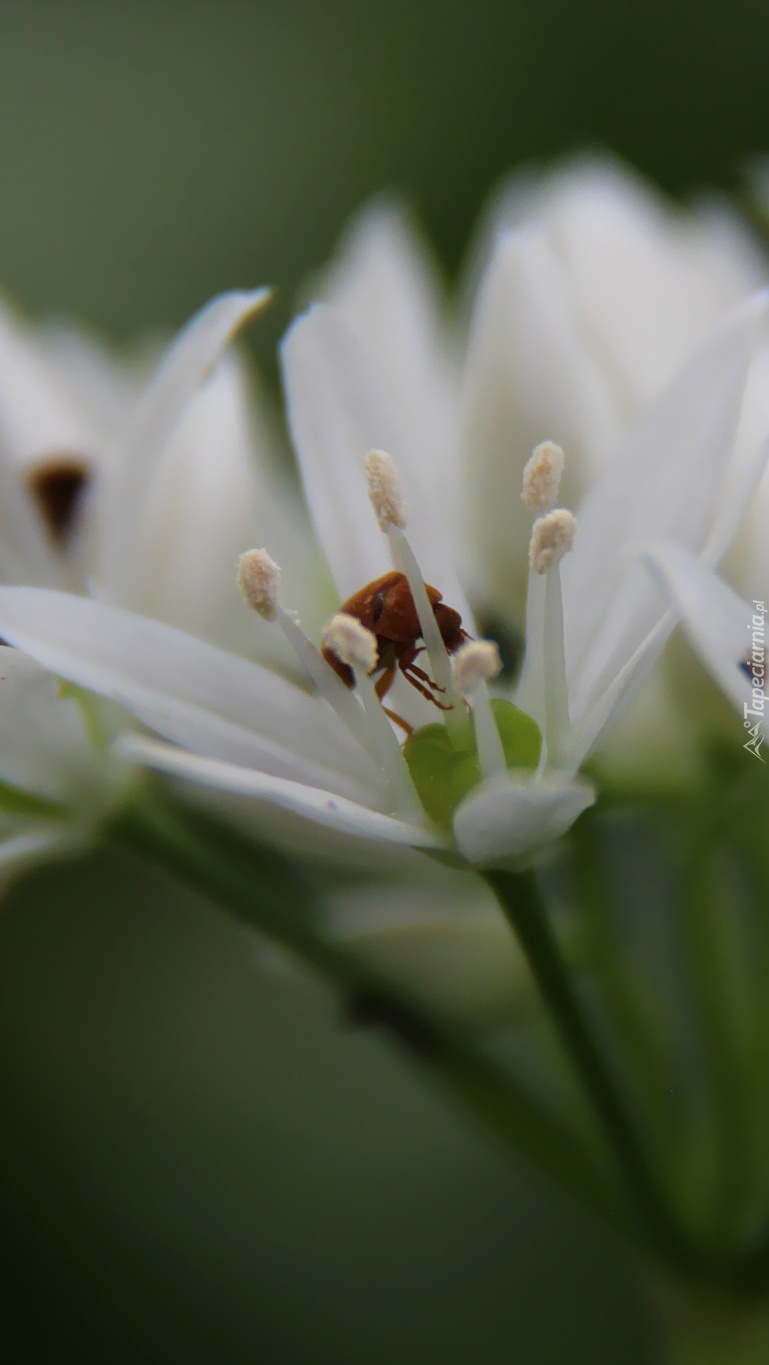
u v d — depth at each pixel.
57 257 0.14
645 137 0.14
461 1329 0.13
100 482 0.11
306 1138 0.13
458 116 0.14
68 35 0.14
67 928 0.13
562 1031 0.10
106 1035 0.13
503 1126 0.11
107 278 0.14
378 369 0.11
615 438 0.11
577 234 0.11
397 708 0.10
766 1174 0.11
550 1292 0.13
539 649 0.10
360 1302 0.13
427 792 0.10
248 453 0.11
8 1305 0.13
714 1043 0.11
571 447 0.11
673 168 0.14
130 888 0.13
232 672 0.10
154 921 0.13
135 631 0.10
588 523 0.10
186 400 0.10
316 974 0.11
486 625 0.11
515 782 0.10
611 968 0.11
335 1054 0.13
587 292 0.11
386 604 0.10
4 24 0.14
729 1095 0.11
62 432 0.11
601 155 0.14
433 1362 0.13
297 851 0.11
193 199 0.14
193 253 0.14
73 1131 0.13
